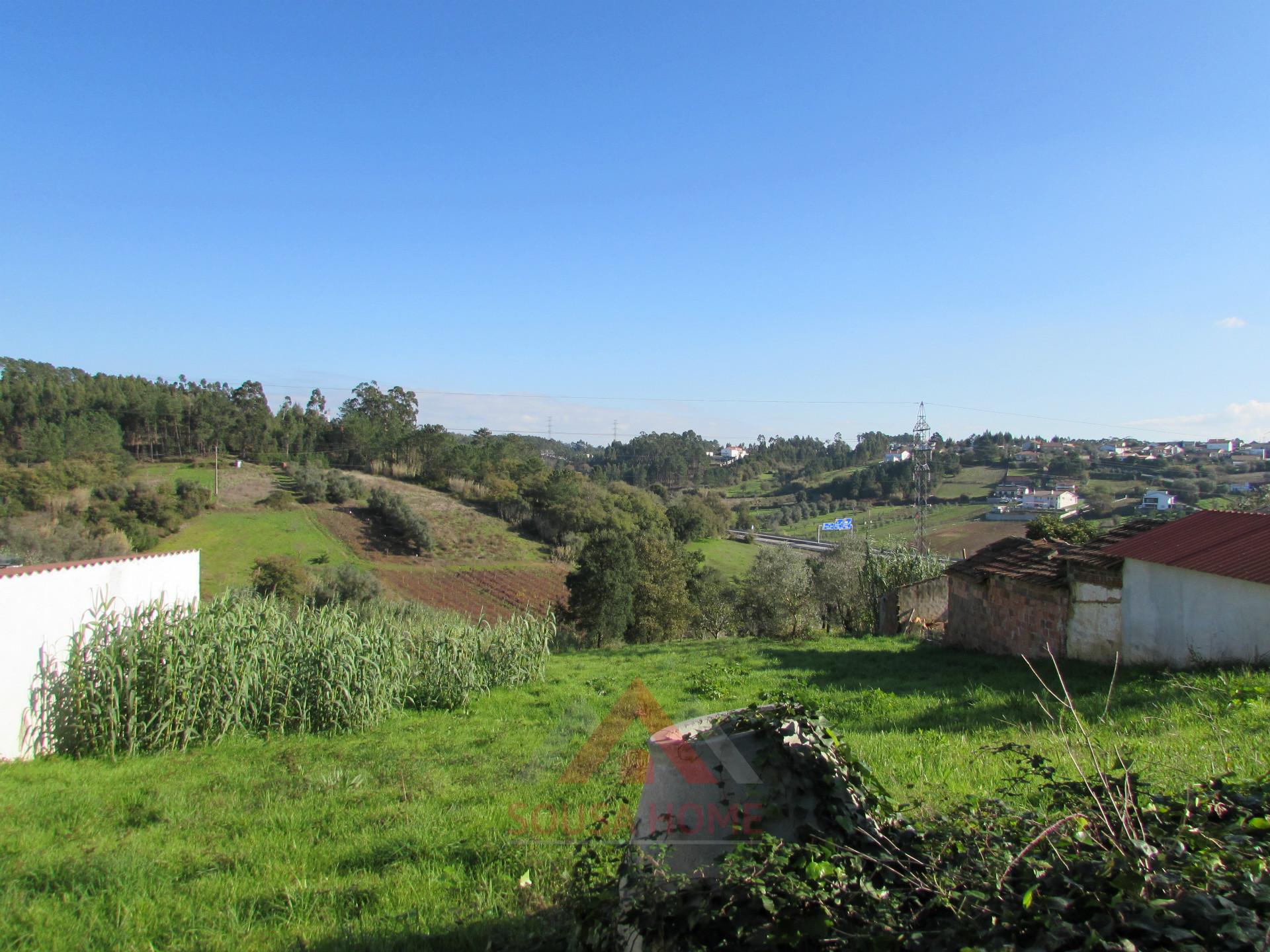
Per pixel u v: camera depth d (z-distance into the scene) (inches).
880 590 1013.8
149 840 272.4
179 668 438.0
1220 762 230.4
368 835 259.4
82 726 428.8
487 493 3262.8
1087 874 115.4
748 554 2556.6
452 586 2172.7
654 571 1720.0
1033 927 104.6
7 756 410.6
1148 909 100.3
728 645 854.5
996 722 352.2
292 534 2481.5
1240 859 118.3
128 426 3314.5
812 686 524.7
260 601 529.7
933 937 109.6
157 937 192.5
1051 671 537.6
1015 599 655.8
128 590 518.3
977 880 121.0
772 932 113.0
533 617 687.7
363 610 636.7
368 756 394.6
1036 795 196.2
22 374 3464.6
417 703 540.4
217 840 268.1
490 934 177.5
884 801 159.2
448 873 217.8
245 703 459.5
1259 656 442.3
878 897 120.7
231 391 4121.6
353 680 478.0
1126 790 139.3
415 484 3427.7
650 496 3417.8
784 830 140.2
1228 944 94.7
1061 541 721.6
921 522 1759.4
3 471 2114.9
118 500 2315.5
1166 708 334.3
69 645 450.9
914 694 467.2
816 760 148.6
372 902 203.2
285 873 229.3
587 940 144.5
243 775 367.2
